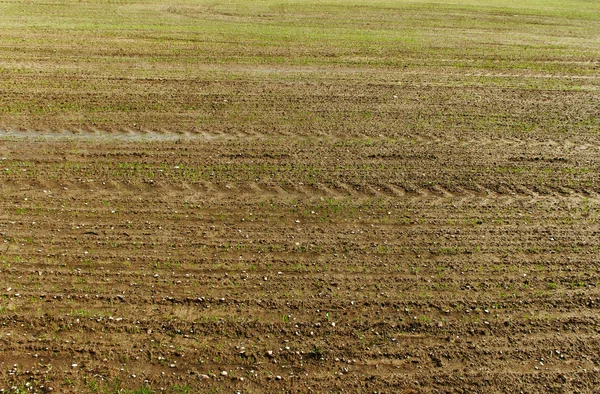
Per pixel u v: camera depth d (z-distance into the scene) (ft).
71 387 17.61
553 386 18.40
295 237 25.50
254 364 18.75
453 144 36.24
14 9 75.56
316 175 31.24
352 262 23.93
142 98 42.11
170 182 29.73
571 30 79.25
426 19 82.64
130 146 33.83
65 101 40.73
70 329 19.79
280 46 60.59
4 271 22.34
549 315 21.45
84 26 67.15
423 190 30.17
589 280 23.53
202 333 19.90
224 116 39.32
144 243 24.50
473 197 29.66
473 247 25.32
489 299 22.09
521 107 43.96
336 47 61.16
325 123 38.86
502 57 60.29
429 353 19.47
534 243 25.81
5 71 46.93
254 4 89.10
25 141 33.76
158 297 21.40
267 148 34.45
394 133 37.60
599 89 49.70
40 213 26.35
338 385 18.08
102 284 21.93
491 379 18.54
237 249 24.44
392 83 48.83
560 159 34.63
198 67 50.98
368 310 21.26
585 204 29.48
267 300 21.50
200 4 87.30
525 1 107.65
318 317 20.83
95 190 28.60
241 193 29.01
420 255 24.62
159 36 63.16
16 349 18.86
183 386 17.78
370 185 30.42
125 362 18.60
